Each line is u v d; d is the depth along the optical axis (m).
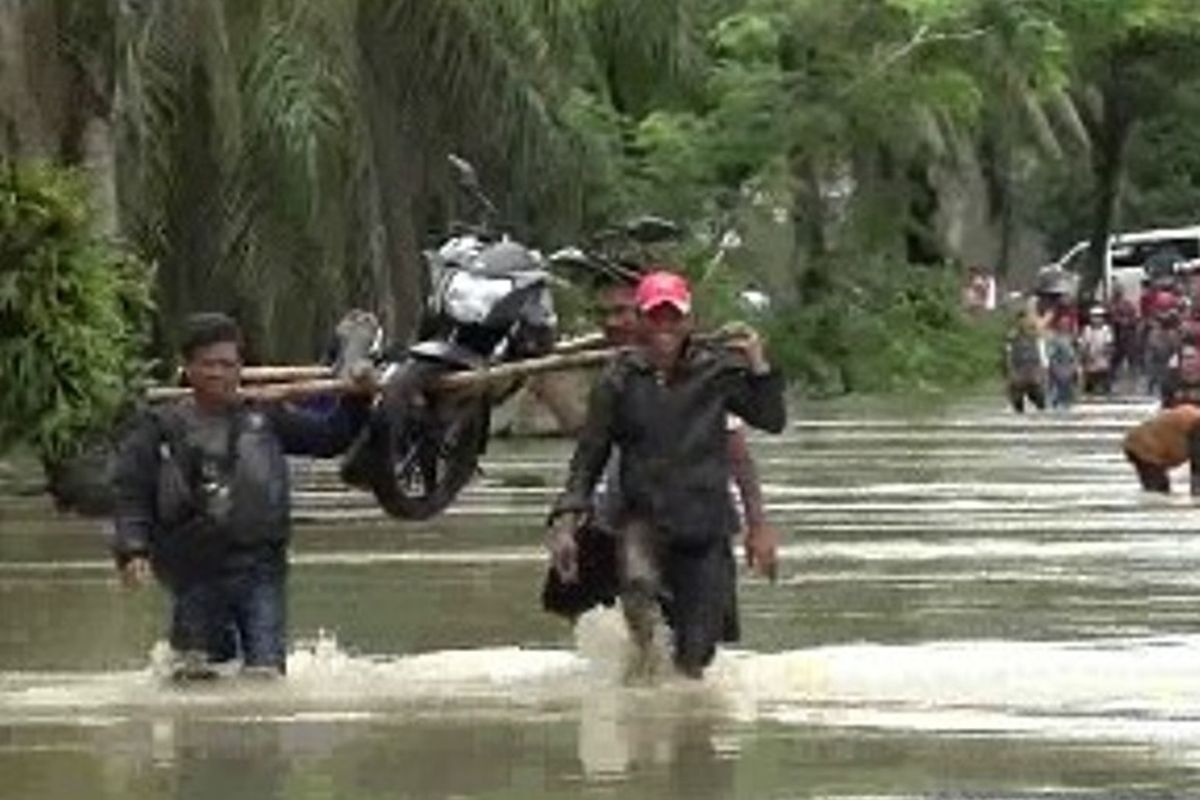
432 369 28.72
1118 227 148.38
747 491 26.16
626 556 25.33
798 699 24.23
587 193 74.56
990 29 99.06
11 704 24.56
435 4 69.25
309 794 19.78
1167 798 19.22
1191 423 48.53
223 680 25.84
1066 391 91.06
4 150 50.91
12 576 36.19
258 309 64.31
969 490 50.44
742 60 96.62
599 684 25.38
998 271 136.00
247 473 25.83
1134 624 29.33
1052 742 21.58
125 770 20.89
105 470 45.56
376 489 28.89
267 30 63.41
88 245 47.59
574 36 76.94
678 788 19.81
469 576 35.53
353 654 27.67
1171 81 139.00
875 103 98.06
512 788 19.91
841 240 109.62
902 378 104.06
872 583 33.97
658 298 25.38
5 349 46.41
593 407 25.52
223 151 62.81
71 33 52.22
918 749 21.33
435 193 70.44
